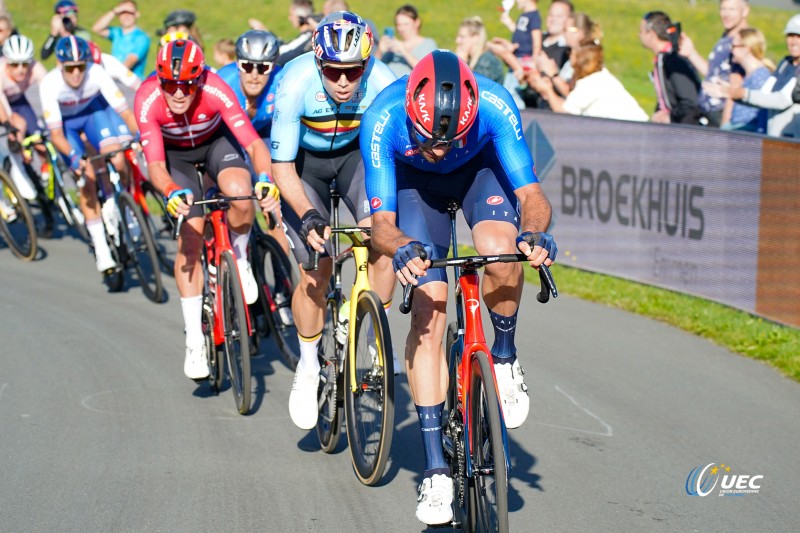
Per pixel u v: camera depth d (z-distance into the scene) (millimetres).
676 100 16578
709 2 50719
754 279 12688
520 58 20797
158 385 11195
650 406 10180
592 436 9414
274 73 12742
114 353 12422
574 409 10156
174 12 18266
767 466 8594
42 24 47438
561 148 16219
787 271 12039
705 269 13570
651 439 9289
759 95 14414
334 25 8070
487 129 7320
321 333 9289
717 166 13047
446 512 6988
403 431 9789
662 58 16641
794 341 11742
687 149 13562
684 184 13719
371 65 9102
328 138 9203
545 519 7641
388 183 7266
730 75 15906
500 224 7516
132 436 9594
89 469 8742
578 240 16172
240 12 49844
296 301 9211
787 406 10086
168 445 9352
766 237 12359
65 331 13422
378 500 8102
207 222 10961
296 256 9133
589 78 16734
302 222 7973
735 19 15875
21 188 18859
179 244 10695
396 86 7316
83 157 14742
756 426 9555
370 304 7988
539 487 8266
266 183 9109
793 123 14109
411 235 7562
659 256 14461
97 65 15477
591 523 7559
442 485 7043
